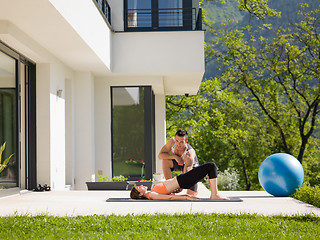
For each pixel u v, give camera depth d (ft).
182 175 24.72
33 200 26.86
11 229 16.66
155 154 58.29
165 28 45.11
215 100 94.79
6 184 28.76
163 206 22.67
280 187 28.19
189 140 104.83
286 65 94.22
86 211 21.50
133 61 43.16
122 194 30.86
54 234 15.88
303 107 97.55
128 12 45.14
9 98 29.89
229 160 116.78
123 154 45.47
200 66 42.91
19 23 27.30
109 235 15.44
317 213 20.72
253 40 96.94
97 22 36.04
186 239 14.90
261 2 92.27
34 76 35.01
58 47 33.35
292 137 103.35
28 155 34.71
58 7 24.90
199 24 44.09
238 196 28.89
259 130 108.06
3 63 29.04
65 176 41.16
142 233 15.90
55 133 36.50
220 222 17.85
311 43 91.61
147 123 45.50
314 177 106.42
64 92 39.37
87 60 37.88
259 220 18.38
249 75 96.73
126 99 45.68
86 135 42.47
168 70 43.04
